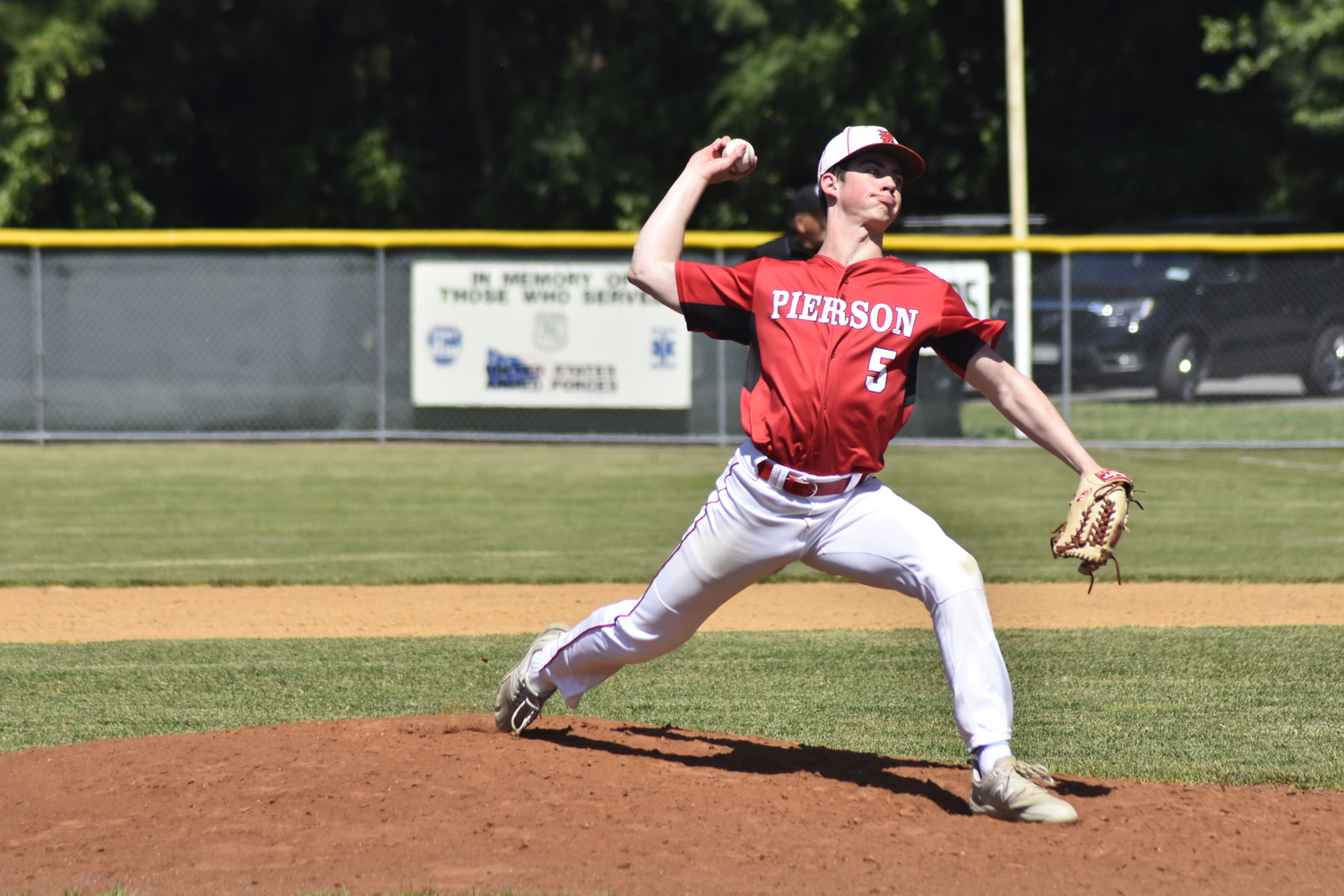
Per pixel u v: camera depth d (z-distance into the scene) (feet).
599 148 219.20
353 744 42.75
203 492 114.01
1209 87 203.82
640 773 39.99
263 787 38.37
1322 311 162.09
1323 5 192.13
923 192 231.50
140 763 40.68
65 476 122.01
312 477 122.31
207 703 52.65
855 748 46.26
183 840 34.40
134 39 208.54
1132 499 34.24
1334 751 45.88
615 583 79.41
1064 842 34.37
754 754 43.27
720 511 36.91
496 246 141.49
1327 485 119.44
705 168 38.01
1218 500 111.34
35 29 198.59
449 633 66.74
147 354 144.15
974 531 95.66
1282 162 246.27
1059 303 152.56
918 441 142.92
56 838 34.63
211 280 144.36
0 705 52.37
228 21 219.61
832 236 36.88
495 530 97.04
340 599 75.05
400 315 144.46
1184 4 218.79
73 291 142.82
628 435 142.41
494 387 141.59
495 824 35.42
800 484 35.68
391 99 240.73
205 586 78.38
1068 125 233.55
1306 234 186.70
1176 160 225.97
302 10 219.41
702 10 216.33
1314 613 71.10
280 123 230.89
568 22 238.89
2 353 143.02
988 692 35.78
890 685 55.83
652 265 36.91
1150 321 158.10
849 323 35.42
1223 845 34.27
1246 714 50.98
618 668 41.22
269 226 231.30
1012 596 75.77
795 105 212.43
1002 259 146.10
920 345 35.81
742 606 74.95
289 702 52.95
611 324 140.77
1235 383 167.43
